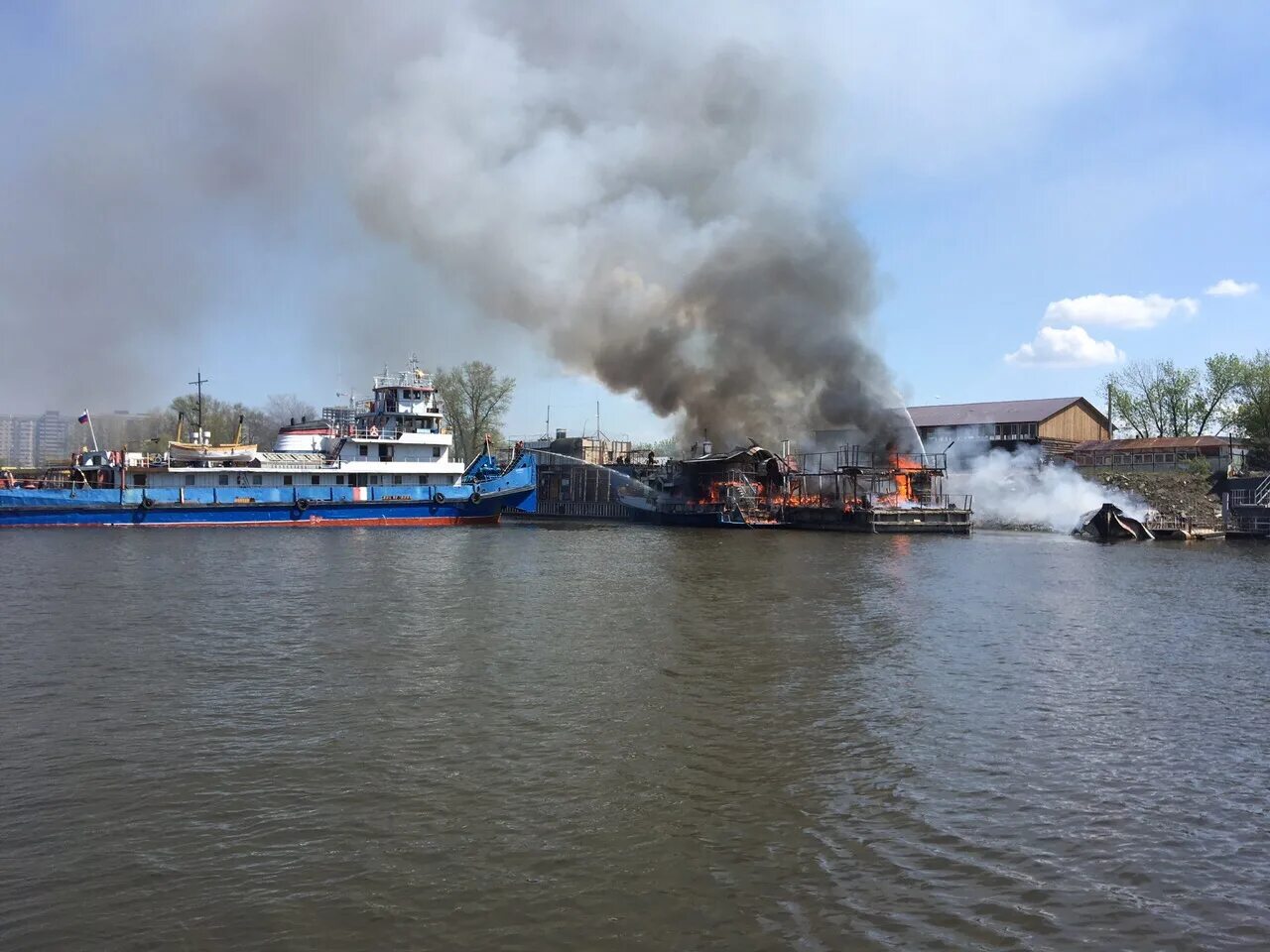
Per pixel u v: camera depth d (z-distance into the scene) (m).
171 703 20.89
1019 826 14.62
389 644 27.61
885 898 12.21
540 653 26.45
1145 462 94.75
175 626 30.17
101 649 26.55
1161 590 42.53
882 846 13.81
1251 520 79.38
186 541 61.47
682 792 15.80
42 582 40.03
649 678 23.52
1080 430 105.38
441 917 11.59
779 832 14.24
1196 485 87.38
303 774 16.48
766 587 41.22
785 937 11.21
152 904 11.82
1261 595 41.03
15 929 11.19
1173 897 12.38
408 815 14.69
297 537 67.12
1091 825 14.70
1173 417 114.06
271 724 19.39
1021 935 11.35
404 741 18.34
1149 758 17.98
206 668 24.23
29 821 14.33
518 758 17.44
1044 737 19.22
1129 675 24.83
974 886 12.62
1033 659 26.64
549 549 60.50
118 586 39.03
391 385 85.06
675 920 11.59
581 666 24.75
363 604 35.09
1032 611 35.66
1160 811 15.31
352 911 11.69
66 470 75.81
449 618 32.22
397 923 11.43
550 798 15.45
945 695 22.39
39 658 25.20
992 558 57.34
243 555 52.53
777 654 26.56
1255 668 25.88
